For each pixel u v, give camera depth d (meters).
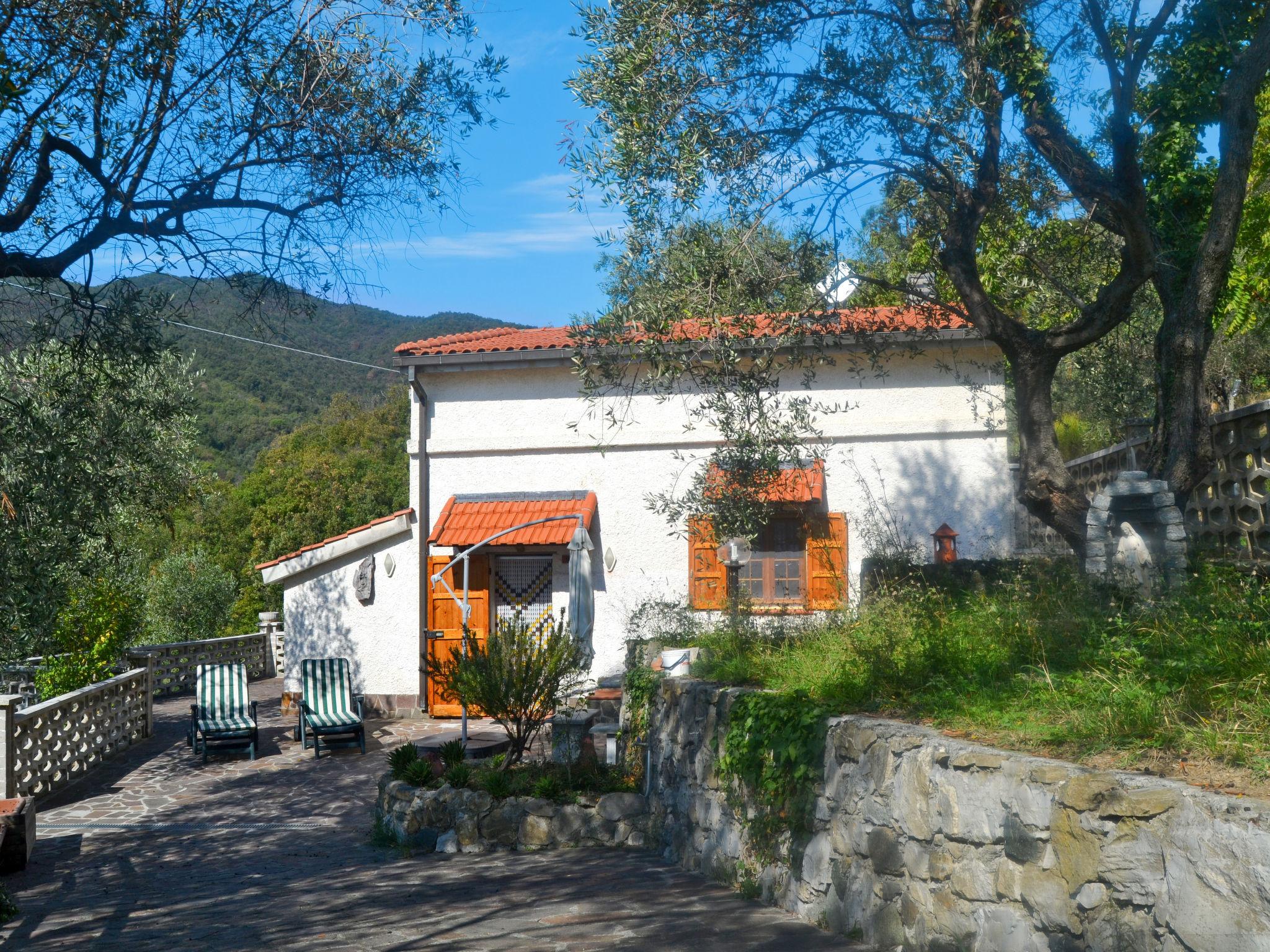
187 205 8.20
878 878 5.15
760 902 6.46
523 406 16.50
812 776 5.89
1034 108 8.55
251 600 35.56
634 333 8.51
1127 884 3.50
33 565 7.93
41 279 7.94
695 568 15.13
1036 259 10.84
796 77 8.45
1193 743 3.93
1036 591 7.63
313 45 8.61
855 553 14.76
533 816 9.19
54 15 7.37
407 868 8.46
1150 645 5.37
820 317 9.19
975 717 5.06
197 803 11.88
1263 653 4.58
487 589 16.38
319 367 63.31
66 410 8.28
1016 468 14.54
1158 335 8.94
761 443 8.73
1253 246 12.74
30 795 11.41
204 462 17.06
